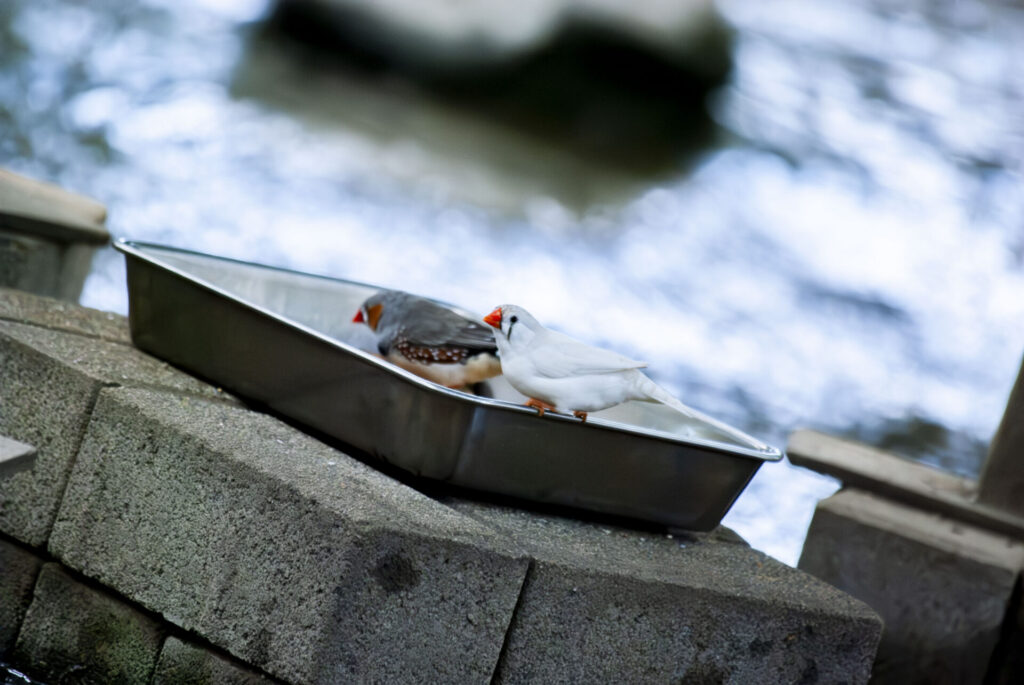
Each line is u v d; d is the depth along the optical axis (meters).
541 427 4.70
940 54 28.19
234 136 17.56
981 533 6.41
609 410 5.74
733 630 4.57
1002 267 18.50
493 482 4.76
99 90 17.56
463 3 22.41
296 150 17.92
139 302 5.36
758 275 17.14
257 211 14.79
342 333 6.21
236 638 4.11
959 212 20.53
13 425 4.77
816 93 25.31
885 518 6.43
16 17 19.39
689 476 4.98
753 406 12.65
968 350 15.41
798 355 14.50
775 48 26.72
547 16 22.64
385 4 22.08
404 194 17.53
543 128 22.61
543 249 16.72
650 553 4.84
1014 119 25.58
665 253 17.59
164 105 17.88
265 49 21.75
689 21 23.23
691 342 14.23
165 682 4.30
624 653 4.45
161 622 4.40
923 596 6.29
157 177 14.91
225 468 4.18
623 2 22.84
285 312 6.12
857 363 14.57
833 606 4.77
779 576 5.00
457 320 5.29
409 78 22.41
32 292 6.88
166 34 20.92
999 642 6.20
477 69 22.69
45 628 4.62
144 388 4.72
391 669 4.05
